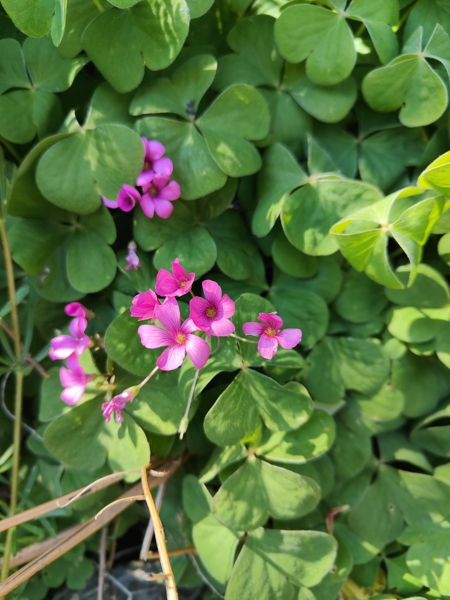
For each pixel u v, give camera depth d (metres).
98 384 0.14
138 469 0.14
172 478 0.16
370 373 0.15
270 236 0.15
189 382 0.13
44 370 0.15
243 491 0.13
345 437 0.15
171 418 0.14
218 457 0.14
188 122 0.14
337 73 0.14
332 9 0.14
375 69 0.14
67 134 0.14
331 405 0.15
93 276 0.15
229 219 0.15
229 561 0.14
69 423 0.14
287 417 0.13
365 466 0.16
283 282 0.15
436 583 0.14
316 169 0.14
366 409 0.15
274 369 0.15
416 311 0.14
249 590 0.14
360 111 0.15
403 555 0.16
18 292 0.15
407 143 0.15
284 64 0.15
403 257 0.15
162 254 0.14
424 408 0.15
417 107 0.14
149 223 0.14
